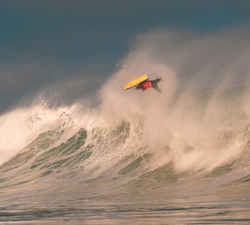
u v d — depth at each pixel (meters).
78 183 81.81
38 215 46.94
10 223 42.09
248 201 49.19
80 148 102.75
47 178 89.50
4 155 111.00
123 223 39.38
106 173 86.81
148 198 58.84
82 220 42.22
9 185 87.12
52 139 109.50
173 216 41.84
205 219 39.09
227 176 70.50
